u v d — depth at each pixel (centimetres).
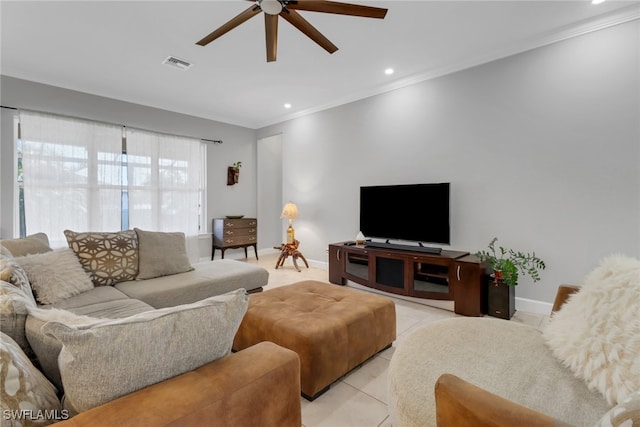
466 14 256
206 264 337
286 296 233
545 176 293
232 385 92
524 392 105
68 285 223
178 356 91
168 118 493
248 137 607
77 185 399
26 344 103
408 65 349
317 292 244
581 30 270
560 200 285
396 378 123
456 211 350
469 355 129
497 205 321
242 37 291
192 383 89
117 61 338
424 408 104
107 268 261
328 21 266
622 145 256
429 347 137
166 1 238
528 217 303
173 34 285
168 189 486
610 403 97
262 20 263
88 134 409
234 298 107
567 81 280
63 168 388
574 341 116
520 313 299
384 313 219
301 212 532
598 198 267
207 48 311
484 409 73
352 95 442
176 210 495
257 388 96
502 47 308
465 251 343
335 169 478
